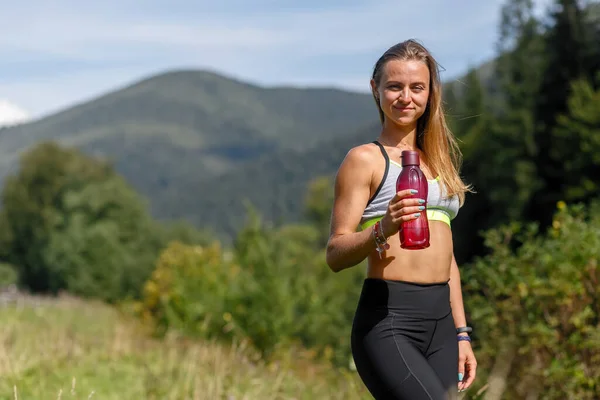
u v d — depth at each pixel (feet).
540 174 111.55
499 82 124.36
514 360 20.06
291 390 24.77
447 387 10.53
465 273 22.93
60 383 23.47
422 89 11.00
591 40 118.32
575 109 96.78
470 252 112.06
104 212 189.37
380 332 10.54
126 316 58.49
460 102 120.98
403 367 10.28
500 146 114.52
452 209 11.20
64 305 72.95
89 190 189.47
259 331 37.58
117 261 164.25
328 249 10.64
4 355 24.86
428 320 10.64
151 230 197.16
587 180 95.66
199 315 40.09
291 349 36.58
